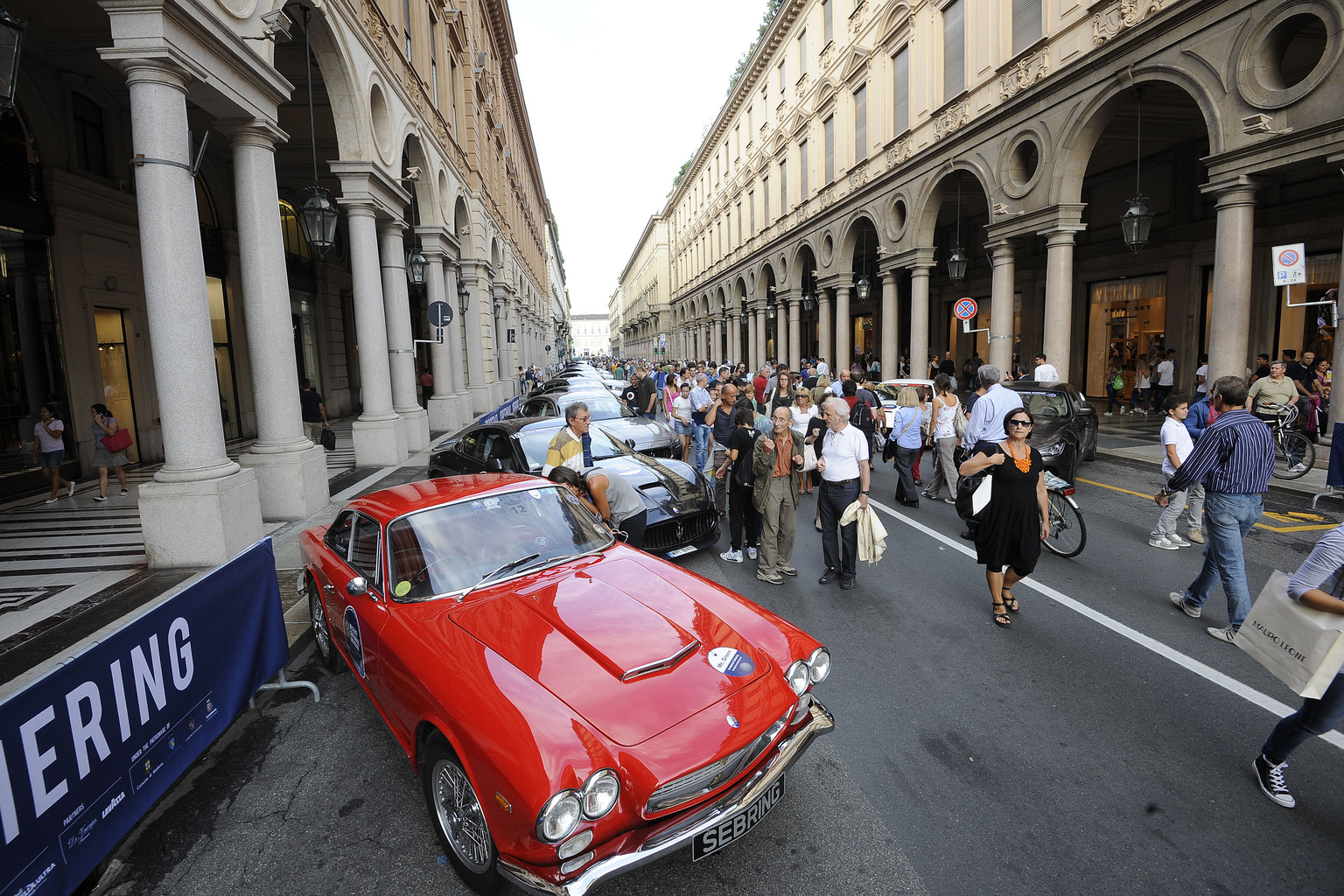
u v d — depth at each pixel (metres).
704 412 12.37
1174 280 17.12
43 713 2.52
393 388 14.39
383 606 3.50
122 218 12.27
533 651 2.94
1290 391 10.06
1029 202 14.69
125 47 5.97
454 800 2.81
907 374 25.78
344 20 10.61
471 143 22.69
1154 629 5.03
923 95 18.92
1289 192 14.12
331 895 2.76
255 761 3.72
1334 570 2.88
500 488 4.30
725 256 44.03
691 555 7.31
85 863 2.67
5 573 6.48
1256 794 3.20
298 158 17.11
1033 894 2.63
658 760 2.47
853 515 5.89
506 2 30.41
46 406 9.74
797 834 3.01
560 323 110.44
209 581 3.65
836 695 4.23
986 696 4.16
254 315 8.23
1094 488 9.61
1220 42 10.27
